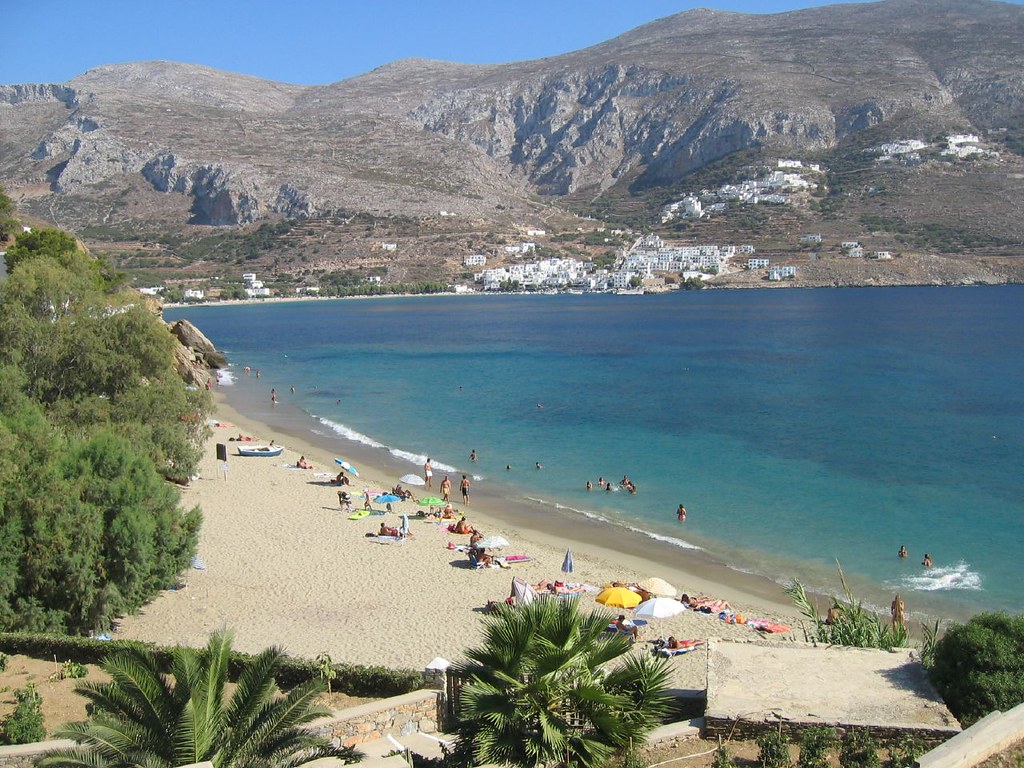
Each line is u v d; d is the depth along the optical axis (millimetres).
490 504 51562
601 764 15594
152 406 49000
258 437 72000
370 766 17406
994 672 17016
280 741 16453
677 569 40125
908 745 15906
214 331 188625
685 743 16438
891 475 57438
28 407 39250
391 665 28469
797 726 16375
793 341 150000
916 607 35469
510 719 15625
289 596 35188
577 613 17297
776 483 55625
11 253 88438
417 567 39156
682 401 89500
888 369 112438
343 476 54000
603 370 116438
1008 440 68188
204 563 38906
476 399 92250
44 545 29422
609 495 53312
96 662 25594
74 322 49188
